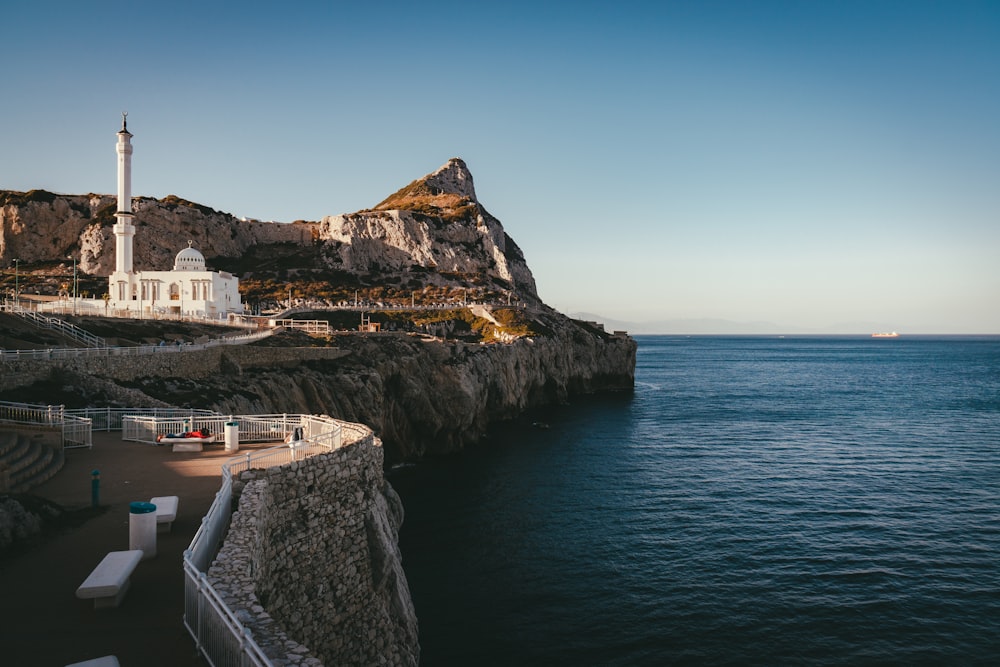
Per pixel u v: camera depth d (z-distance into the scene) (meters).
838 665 27.36
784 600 32.91
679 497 50.72
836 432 77.62
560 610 32.41
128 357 39.59
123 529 16.70
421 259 176.50
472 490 53.94
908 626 30.25
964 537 40.81
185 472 22.47
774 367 197.62
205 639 10.59
